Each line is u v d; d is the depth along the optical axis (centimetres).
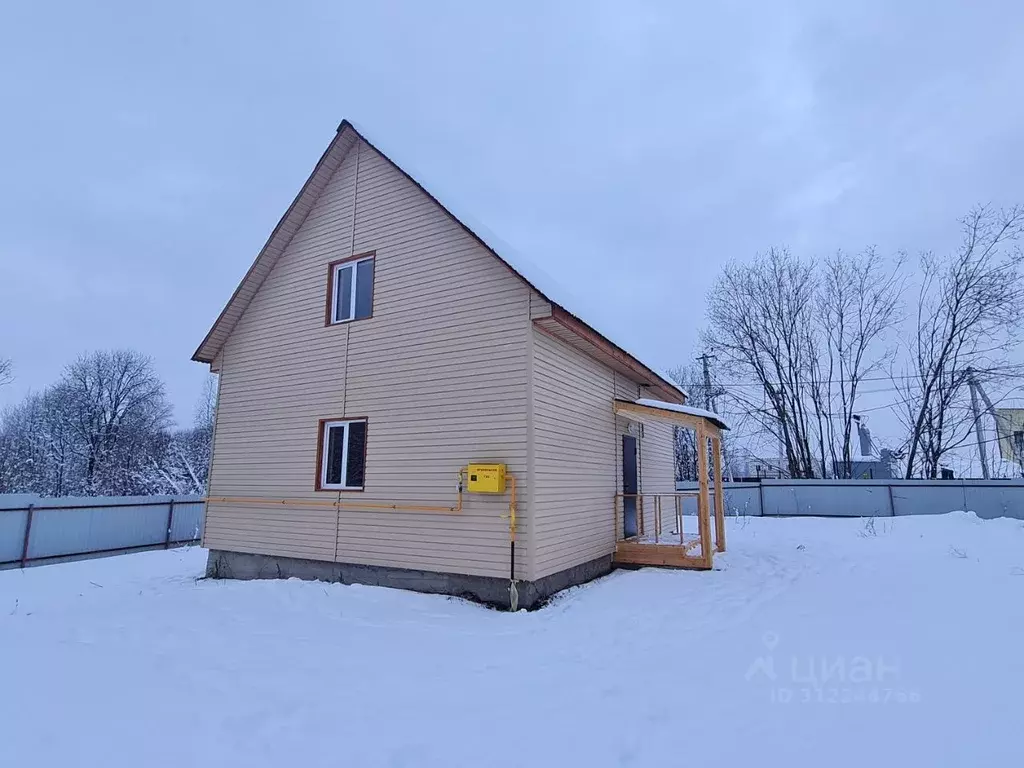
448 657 514
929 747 312
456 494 784
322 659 509
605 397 1026
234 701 406
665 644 541
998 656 462
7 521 1221
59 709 389
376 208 944
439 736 347
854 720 351
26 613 712
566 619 652
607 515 995
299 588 812
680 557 969
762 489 2098
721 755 312
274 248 1031
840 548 1182
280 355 1012
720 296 2831
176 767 310
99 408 3406
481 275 814
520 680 450
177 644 554
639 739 336
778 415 2642
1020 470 2291
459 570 763
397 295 892
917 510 1895
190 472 2942
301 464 946
